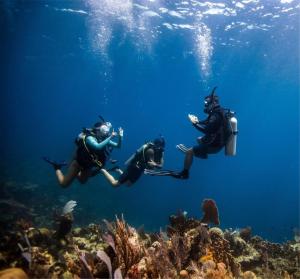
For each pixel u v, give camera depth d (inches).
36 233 266.1
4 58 2059.5
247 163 6461.6
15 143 2536.9
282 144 5639.8
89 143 280.5
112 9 979.3
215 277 197.6
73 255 251.8
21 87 3715.6
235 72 1601.9
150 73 2065.7
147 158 342.3
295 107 2390.5
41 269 199.2
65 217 277.0
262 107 2743.6
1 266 215.3
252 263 275.4
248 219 1742.1
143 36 1218.6
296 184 4025.6
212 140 258.2
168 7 922.1
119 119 6673.2
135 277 179.9
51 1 964.6
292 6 824.9
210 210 258.2
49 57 1845.5
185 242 225.1
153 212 1219.2
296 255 317.1
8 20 1214.3
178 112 4598.9
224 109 263.3
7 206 612.1
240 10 877.2
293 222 1729.8
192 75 1903.3
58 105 5807.1
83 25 1160.8
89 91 3563.0
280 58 1227.2
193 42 1201.4
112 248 195.3
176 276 197.3
